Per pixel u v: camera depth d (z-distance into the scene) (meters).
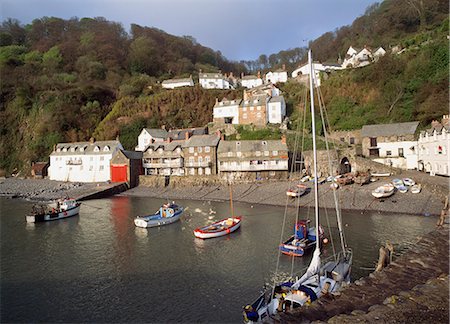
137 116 90.81
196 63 142.25
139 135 81.56
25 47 129.75
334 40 125.00
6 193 65.00
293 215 39.31
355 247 26.59
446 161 43.72
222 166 61.25
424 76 65.56
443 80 59.75
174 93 95.19
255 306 16.72
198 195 56.09
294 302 15.11
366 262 23.42
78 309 18.75
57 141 90.31
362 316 8.88
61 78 110.69
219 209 44.78
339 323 8.63
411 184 42.88
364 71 77.00
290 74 120.44
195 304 18.73
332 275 18.73
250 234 32.16
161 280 22.17
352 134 66.69
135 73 122.25
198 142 66.81
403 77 69.00
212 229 32.38
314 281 17.67
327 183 50.16
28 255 27.86
